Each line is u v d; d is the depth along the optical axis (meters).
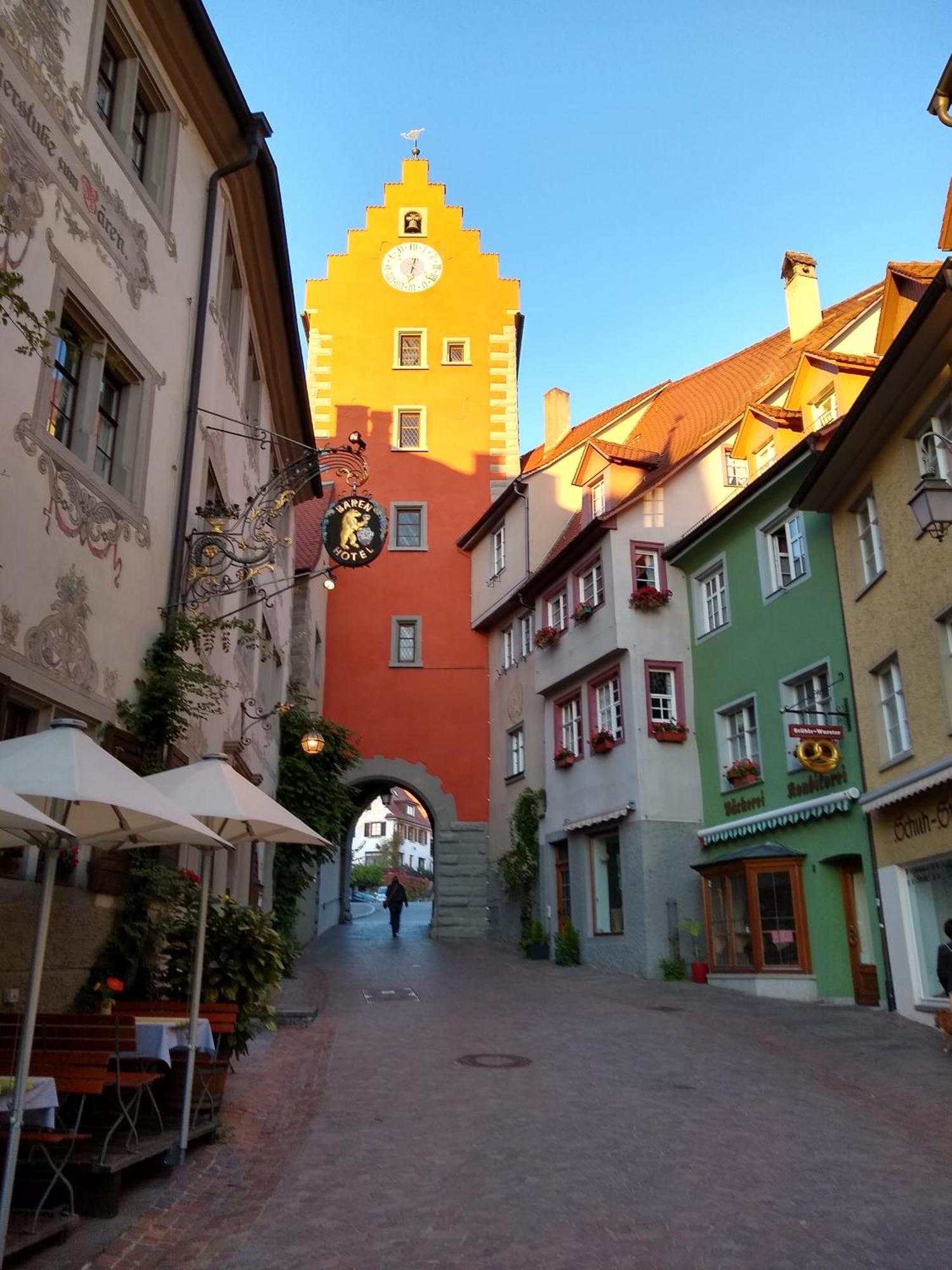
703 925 19.89
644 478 23.34
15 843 5.73
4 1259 4.84
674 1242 5.66
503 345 33.56
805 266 23.89
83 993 8.46
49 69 8.57
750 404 20.70
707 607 21.20
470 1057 11.33
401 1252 5.54
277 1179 6.88
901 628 14.58
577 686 23.59
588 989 17.84
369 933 31.56
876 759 15.34
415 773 29.59
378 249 34.34
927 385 13.56
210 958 9.26
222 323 12.97
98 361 9.35
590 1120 8.48
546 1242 5.67
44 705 8.18
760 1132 8.10
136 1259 5.34
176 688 9.84
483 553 30.78
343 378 33.09
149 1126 7.55
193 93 11.54
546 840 24.70
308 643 24.75
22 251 8.02
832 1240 5.72
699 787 20.73
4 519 7.57
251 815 7.80
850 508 16.31
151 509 10.30
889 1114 8.86
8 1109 4.96
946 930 11.71
